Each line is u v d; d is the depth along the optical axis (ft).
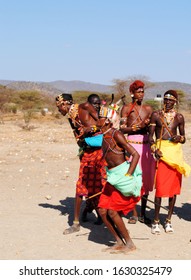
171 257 24.14
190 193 38.60
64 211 32.65
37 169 49.34
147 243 26.27
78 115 28.12
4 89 296.71
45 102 300.40
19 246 25.57
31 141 80.84
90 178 27.61
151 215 31.83
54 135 94.17
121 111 30.68
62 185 41.39
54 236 27.32
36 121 144.56
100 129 25.53
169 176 27.86
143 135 29.94
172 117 28.27
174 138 28.02
